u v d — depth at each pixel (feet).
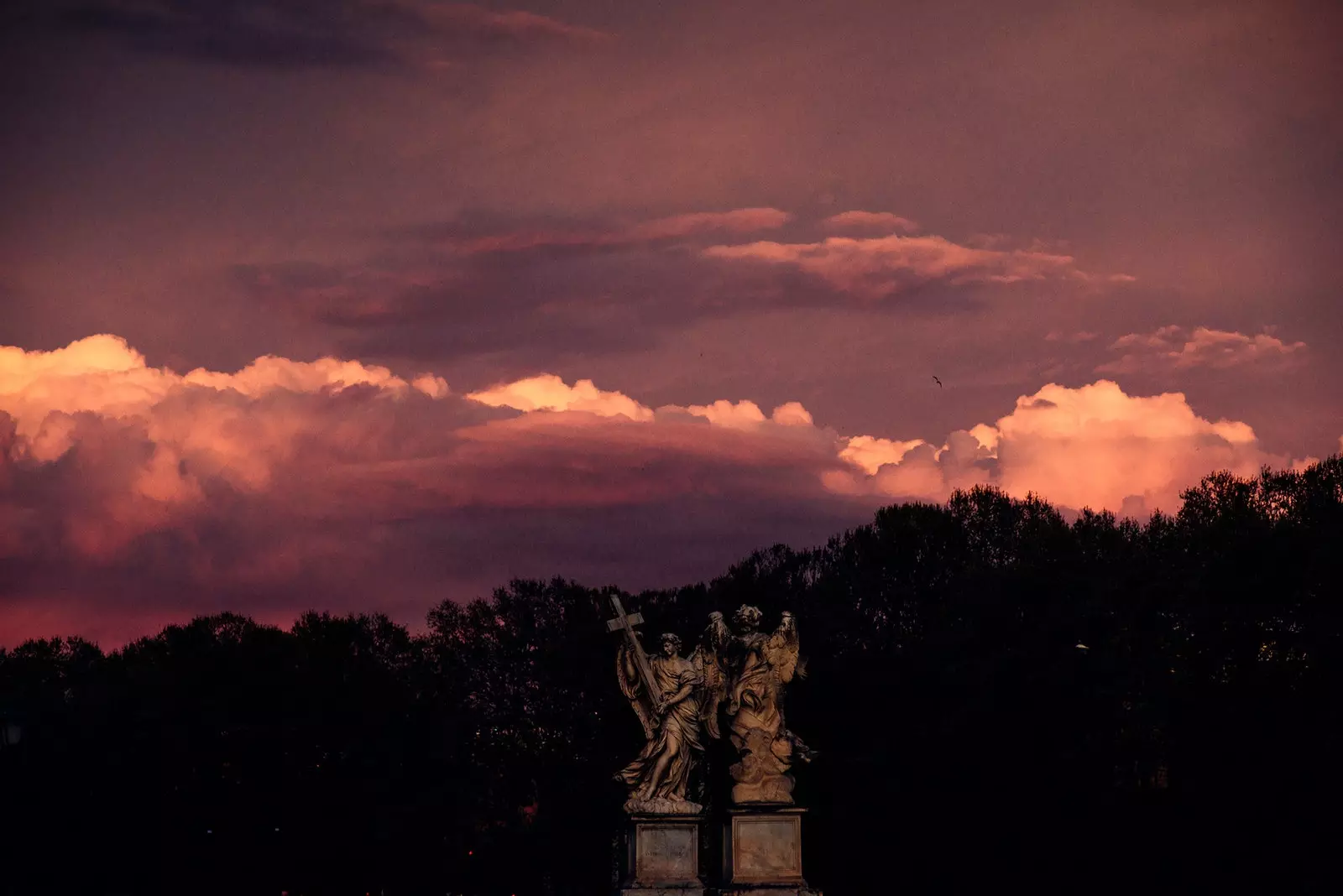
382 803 354.54
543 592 354.13
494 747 349.20
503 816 348.59
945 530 319.27
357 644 387.75
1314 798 216.74
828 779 275.80
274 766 360.07
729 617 317.01
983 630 274.77
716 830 175.94
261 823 354.74
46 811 342.23
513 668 347.56
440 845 354.95
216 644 390.01
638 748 316.60
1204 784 233.55
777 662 162.91
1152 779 268.21
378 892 362.74
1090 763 254.47
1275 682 227.61
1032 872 257.75
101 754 349.82
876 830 269.03
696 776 167.12
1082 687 258.98
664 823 160.97
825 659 291.38
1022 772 260.01
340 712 362.74
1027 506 327.88
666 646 166.09
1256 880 223.51
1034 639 265.13
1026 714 261.65
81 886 347.97
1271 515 270.26
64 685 400.67
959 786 262.88
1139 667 254.88
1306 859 217.15
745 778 159.43
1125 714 256.11
